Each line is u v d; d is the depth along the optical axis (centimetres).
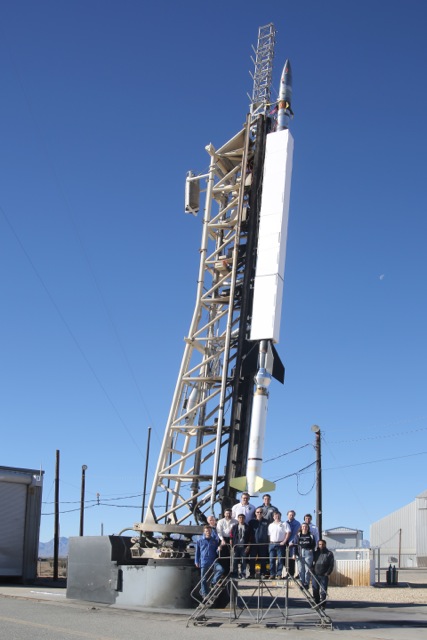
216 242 2614
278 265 2372
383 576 5362
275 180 2462
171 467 2389
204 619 1662
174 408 2438
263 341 2342
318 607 1595
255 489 2245
